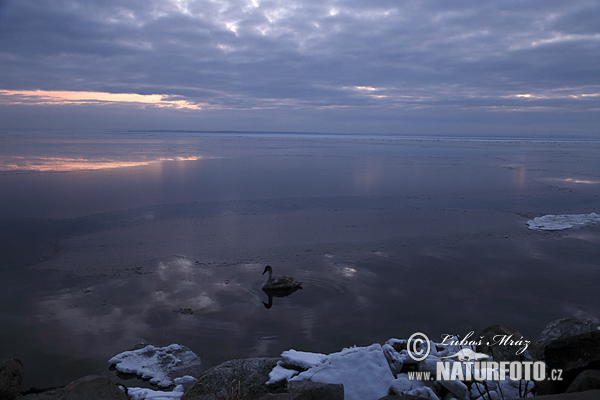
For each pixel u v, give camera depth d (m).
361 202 22.45
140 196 22.67
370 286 11.25
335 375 5.64
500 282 11.66
